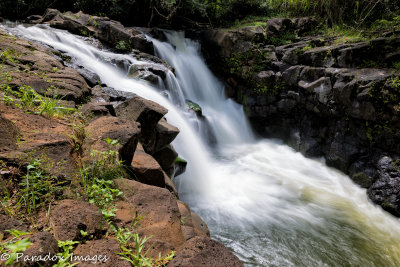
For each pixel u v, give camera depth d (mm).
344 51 6691
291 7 10711
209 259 1605
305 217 5133
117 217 1954
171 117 6164
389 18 7988
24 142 2162
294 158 7727
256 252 4176
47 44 6449
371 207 5512
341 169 6695
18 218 1688
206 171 6496
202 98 9469
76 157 2355
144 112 4020
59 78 4160
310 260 4082
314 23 9117
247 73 8789
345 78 6328
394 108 5426
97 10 10477
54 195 1906
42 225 1676
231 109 9461
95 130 2873
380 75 5840
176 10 11633
